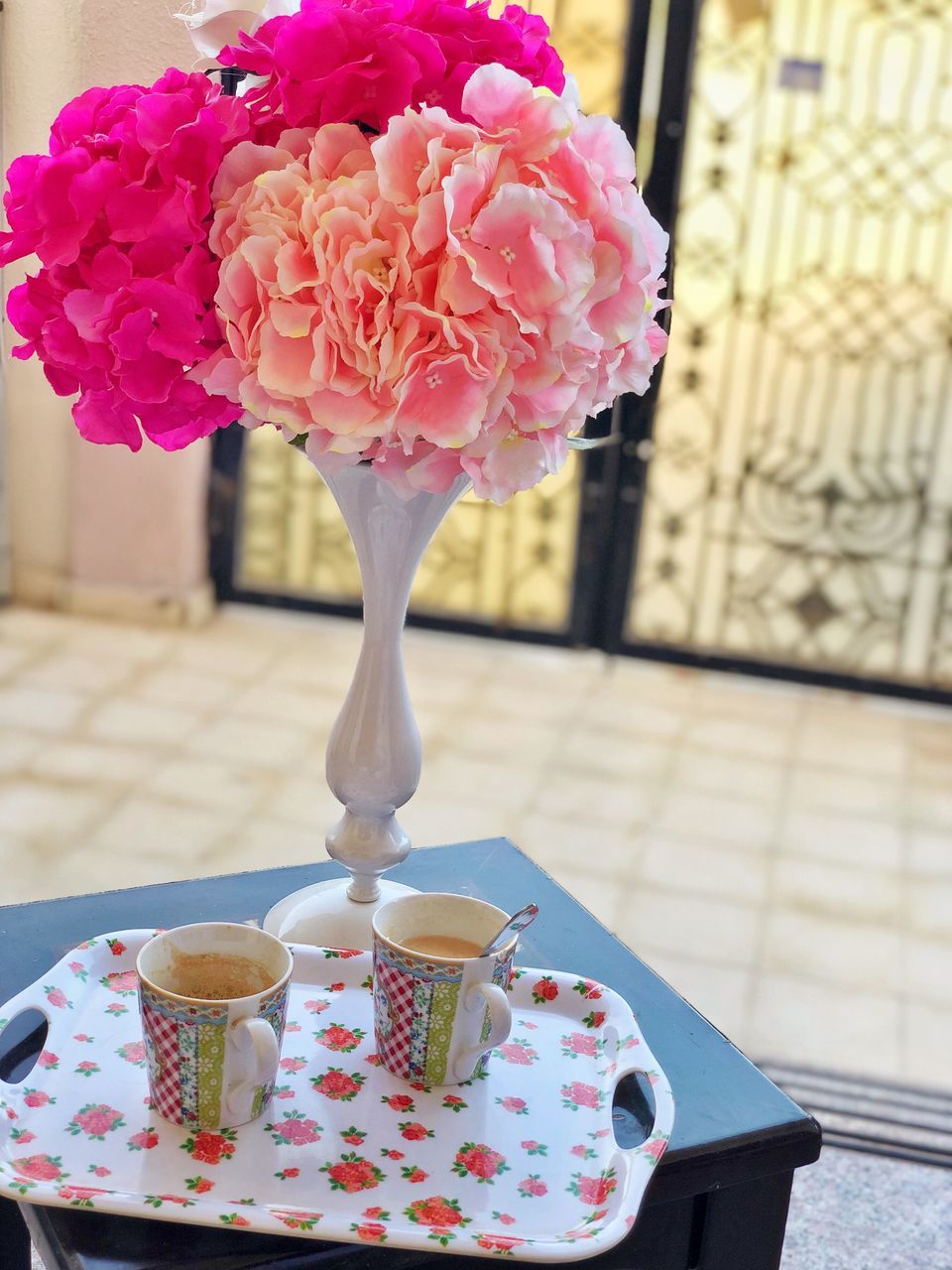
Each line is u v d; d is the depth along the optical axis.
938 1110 1.99
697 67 3.19
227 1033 0.83
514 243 0.81
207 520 3.79
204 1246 0.81
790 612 3.61
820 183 3.24
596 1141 0.89
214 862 2.56
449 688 3.50
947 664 3.57
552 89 0.97
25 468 3.63
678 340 3.44
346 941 1.10
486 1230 0.81
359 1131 0.88
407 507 1.00
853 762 3.28
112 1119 0.87
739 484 3.53
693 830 2.87
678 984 2.30
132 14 1.27
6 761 2.89
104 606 3.73
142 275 0.87
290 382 0.83
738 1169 0.92
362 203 0.83
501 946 0.91
